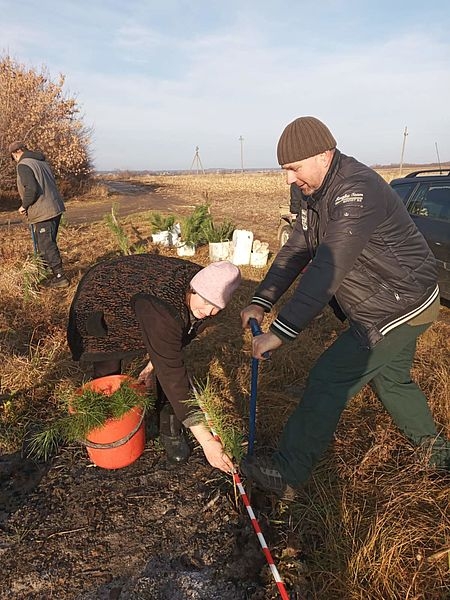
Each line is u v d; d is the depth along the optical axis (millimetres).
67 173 22141
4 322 4656
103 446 2523
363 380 2172
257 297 2479
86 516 2408
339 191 1921
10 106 18984
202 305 2141
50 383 3592
